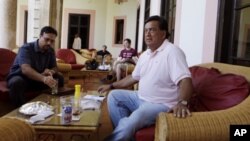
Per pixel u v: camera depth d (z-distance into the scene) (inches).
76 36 506.0
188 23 134.2
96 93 120.4
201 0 118.7
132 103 99.0
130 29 481.4
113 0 506.0
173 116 61.6
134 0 474.0
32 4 303.6
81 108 94.7
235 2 99.3
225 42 101.7
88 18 517.7
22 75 136.3
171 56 86.0
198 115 61.5
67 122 78.6
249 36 92.4
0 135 47.6
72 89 127.0
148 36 90.9
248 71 78.3
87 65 317.7
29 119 80.0
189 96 78.0
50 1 305.3
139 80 103.3
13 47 224.8
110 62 363.9
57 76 144.2
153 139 76.0
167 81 87.7
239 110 62.5
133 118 80.5
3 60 154.6
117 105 99.6
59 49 361.1
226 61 102.2
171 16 185.6
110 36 512.4
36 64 139.9
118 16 498.6
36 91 138.6
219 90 75.7
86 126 78.2
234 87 73.0
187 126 57.9
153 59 91.5
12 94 129.7
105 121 139.5
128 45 291.9
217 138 58.0
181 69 82.8
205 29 113.2
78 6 514.6
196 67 97.5
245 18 95.0
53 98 110.3
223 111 62.9
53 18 313.0
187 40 134.7
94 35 518.9
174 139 56.6
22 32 489.7
